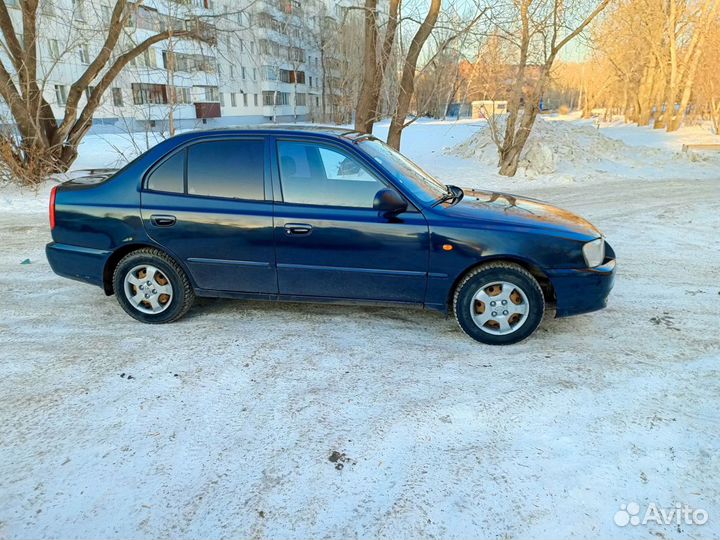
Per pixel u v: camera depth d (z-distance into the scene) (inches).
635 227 320.2
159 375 135.3
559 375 135.1
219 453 105.1
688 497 92.9
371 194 151.9
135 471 99.8
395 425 114.0
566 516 88.7
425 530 86.0
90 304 186.7
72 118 503.5
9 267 233.8
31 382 131.4
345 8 528.4
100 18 524.7
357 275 153.9
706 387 129.3
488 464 101.5
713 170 623.8
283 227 153.4
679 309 182.5
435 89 522.0
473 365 141.1
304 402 123.2
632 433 111.0
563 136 725.9
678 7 1222.9
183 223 158.1
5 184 462.6
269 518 88.7
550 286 154.6
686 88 1146.7
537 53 536.4
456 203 160.2
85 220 164.6
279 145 155.4
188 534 85.4
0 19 449.1
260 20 687.1
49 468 100.4
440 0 471.2
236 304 186.7
